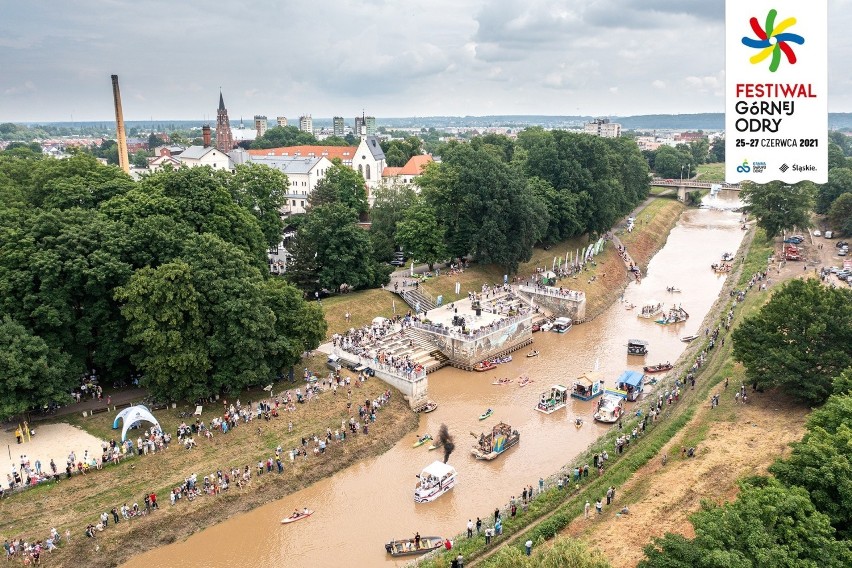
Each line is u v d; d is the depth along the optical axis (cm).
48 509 5788
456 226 12719
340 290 11300
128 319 7375
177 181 9131
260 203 11881
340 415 7662
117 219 8400
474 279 12744
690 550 3800
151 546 5756
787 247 14425
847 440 4731
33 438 6738
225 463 6669
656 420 7725
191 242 7906
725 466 6181
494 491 6644
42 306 6962
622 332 11388
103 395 7694
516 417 8250
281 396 7875
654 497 5850
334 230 10881
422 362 9538
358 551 5778
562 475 6656
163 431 6988
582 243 16050
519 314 10794
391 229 13525
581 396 8756
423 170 18212
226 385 7606
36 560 5303
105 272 7294
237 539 5941
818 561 3831
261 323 7525
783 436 6581
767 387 7669
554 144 16038
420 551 5691
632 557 4991
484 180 12475
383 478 6906
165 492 6216
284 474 6712
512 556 4378
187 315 7438
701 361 9306
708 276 14900
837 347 7075
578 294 11756
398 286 11712
